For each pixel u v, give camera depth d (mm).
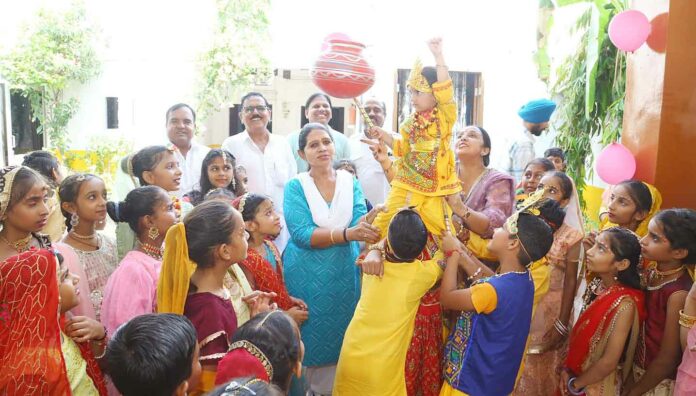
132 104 10039
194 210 2246
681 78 3404
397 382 2598
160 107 10031
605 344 2682
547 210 2914
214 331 2131
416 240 2490
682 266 2713
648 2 3576
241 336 1854
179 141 4668
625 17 3412
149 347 1603
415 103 2740
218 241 2182
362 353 2586
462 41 8000
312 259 3436
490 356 2488
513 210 3344
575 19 5422
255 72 9328
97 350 2115
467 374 2537
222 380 1777
